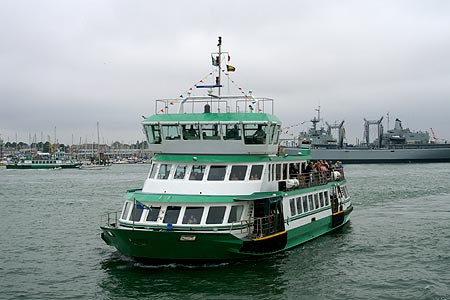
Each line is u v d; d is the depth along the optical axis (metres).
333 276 35.00
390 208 72.88
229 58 40.81
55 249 45.72
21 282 34.97
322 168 50.94
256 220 36.31
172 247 33.50
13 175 193.00
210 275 33.62
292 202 41.09
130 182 143.75
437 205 76.44
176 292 31.00
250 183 36.69
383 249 43.78
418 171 183.12
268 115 37.53
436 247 44.94
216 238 33.12
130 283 32.53
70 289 33.03
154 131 38.72
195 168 37.03
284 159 41.38
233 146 37.28
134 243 33.66
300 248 42.31
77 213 72.25
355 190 102.12
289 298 30.58
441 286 33.25
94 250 44.69
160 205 34.84
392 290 32.50
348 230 52.88
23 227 59.41
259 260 36.53
